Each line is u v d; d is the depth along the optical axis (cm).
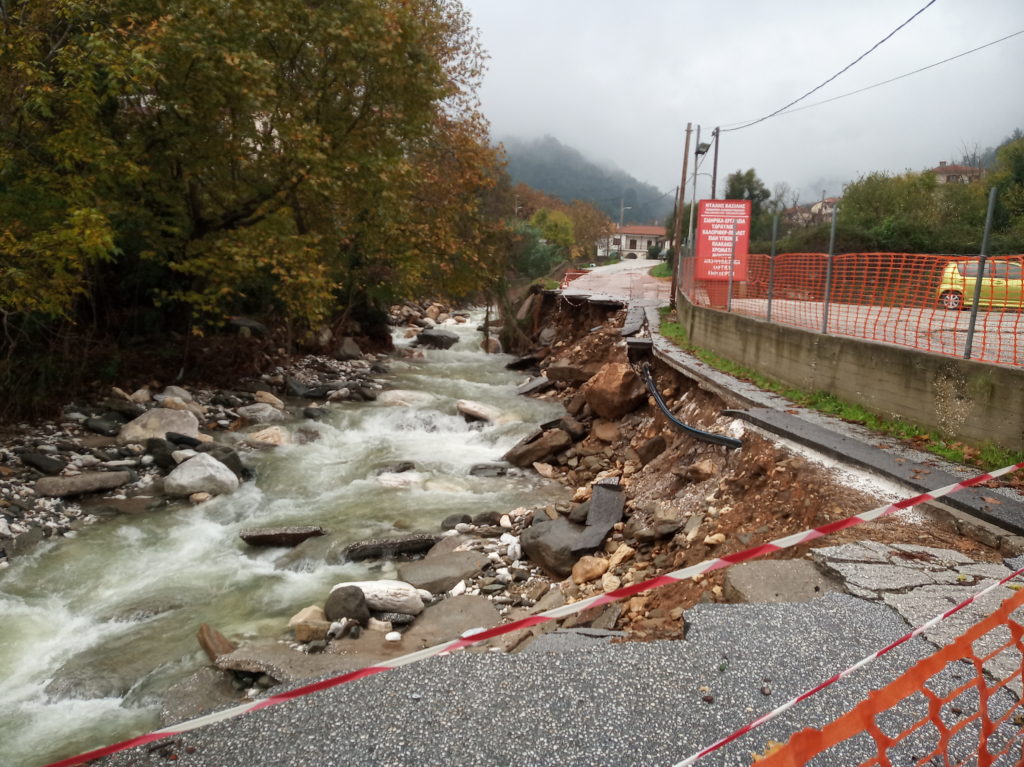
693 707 328
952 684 337
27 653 580
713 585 562
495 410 1499
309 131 1356
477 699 338
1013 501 558
